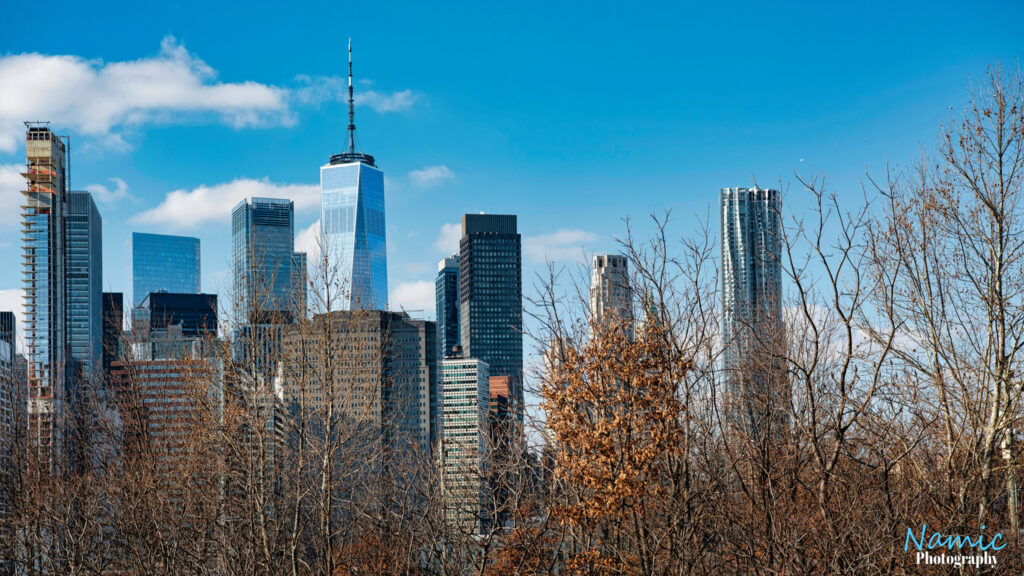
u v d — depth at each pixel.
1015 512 29.94
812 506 32.81
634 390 32.03
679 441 32.09
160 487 43.19
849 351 29.80
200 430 42.59
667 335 32.75
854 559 29.08
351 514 39.91
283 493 41.25
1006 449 31.05
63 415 50.19
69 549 42.41
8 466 47.59
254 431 42.47
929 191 32.00
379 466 40.19
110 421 48.91
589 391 32.47
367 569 38.66
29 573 43.66
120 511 43.25
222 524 40.84
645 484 31.56
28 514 44.38
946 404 30.19
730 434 33.88
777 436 34.22
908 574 29.77
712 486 31.75
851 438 33.25
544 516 35.62
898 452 32.12
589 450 32.41
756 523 32.12
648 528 33.59
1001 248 30.72
